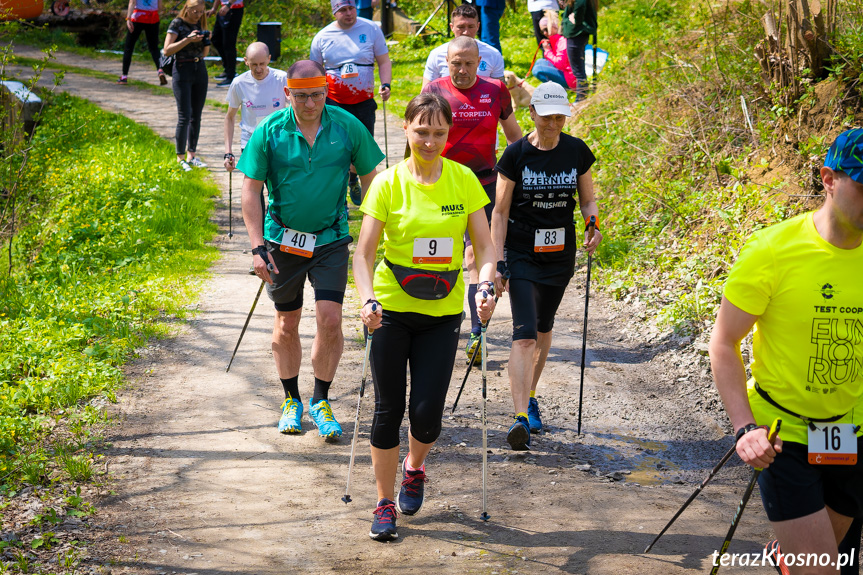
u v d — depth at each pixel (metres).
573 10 17.33
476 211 5.32
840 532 4.13
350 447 6.78
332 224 6.65
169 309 9.96
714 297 9.26
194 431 6.98
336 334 6.69
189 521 5.55
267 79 11.70
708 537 5.45
